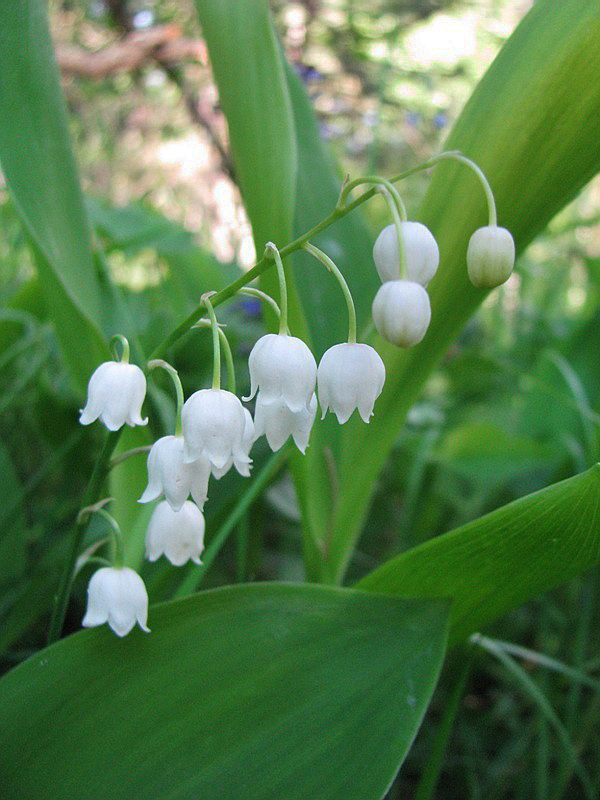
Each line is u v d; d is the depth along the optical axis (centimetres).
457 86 47
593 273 35
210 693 10
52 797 10
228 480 16
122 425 10
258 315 26
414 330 9
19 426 22
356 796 9
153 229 25
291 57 35
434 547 10
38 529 20
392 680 10
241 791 10
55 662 10
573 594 19
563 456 23
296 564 22
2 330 21
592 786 16
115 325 17
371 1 43
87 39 48
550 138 13
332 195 18
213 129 39
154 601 15
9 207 26
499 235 9
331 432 16
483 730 18
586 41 12
